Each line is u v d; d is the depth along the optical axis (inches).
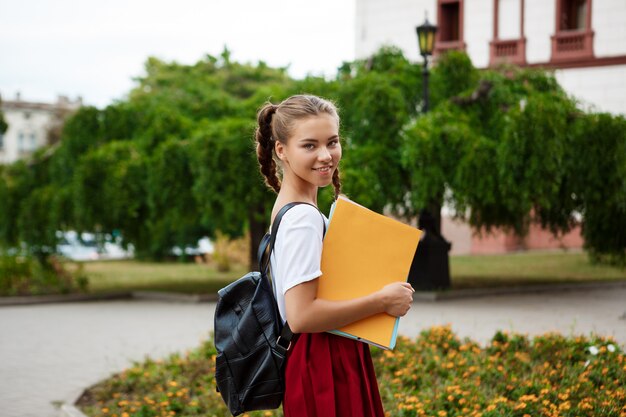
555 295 547.2
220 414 202.5
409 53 1085.8
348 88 603.5
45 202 627.8
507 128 514.0
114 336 401.7
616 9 946.1
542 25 997.2
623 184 523.5
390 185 565.0
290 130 91.1
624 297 528.1
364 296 88.0
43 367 313.9
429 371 236.5
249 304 93.8
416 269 565.9
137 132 672.4
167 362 281.1
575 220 581.6
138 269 936.3
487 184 525.3
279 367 92.0
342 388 90.1
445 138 530.0
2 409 241.3
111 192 597.0
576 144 526.0
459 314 443.5
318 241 88.3
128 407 219.6
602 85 961.5
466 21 1048.2
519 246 1021.8
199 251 1107.3
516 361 235.8
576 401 184.2
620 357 223.3
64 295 608.1
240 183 558.6
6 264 628.7
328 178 91.4
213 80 980.6
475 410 176.1
